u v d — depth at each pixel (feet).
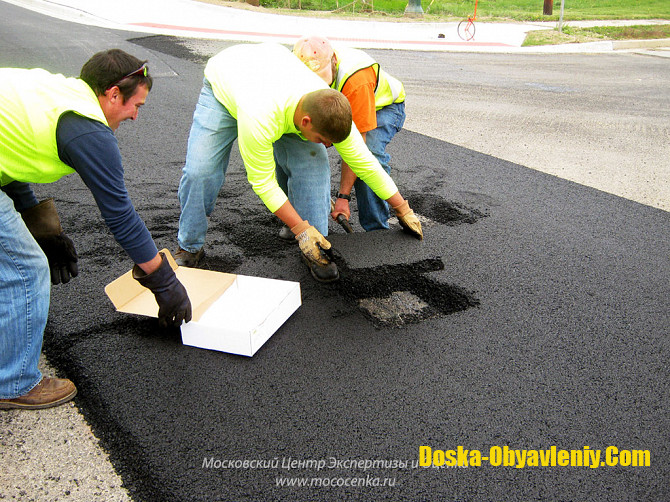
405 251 10.66
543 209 12.97
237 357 7.77
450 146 17.29
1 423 6.61
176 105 19.60
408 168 15.26
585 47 40.45
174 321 7.29
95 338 8.03
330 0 56.59
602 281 9.96
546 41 41.57
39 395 6.78
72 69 23.02
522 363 7.81
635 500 5.89
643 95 25.46
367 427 6.67
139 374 7.39
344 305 9.02
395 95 10.34
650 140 18.78
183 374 7.42
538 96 24.63
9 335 6.28
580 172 15.55
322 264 9.01
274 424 6.67
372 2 52.24
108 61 5.97
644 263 10.66
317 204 9.16
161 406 6.89
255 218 11.99
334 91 7.30
